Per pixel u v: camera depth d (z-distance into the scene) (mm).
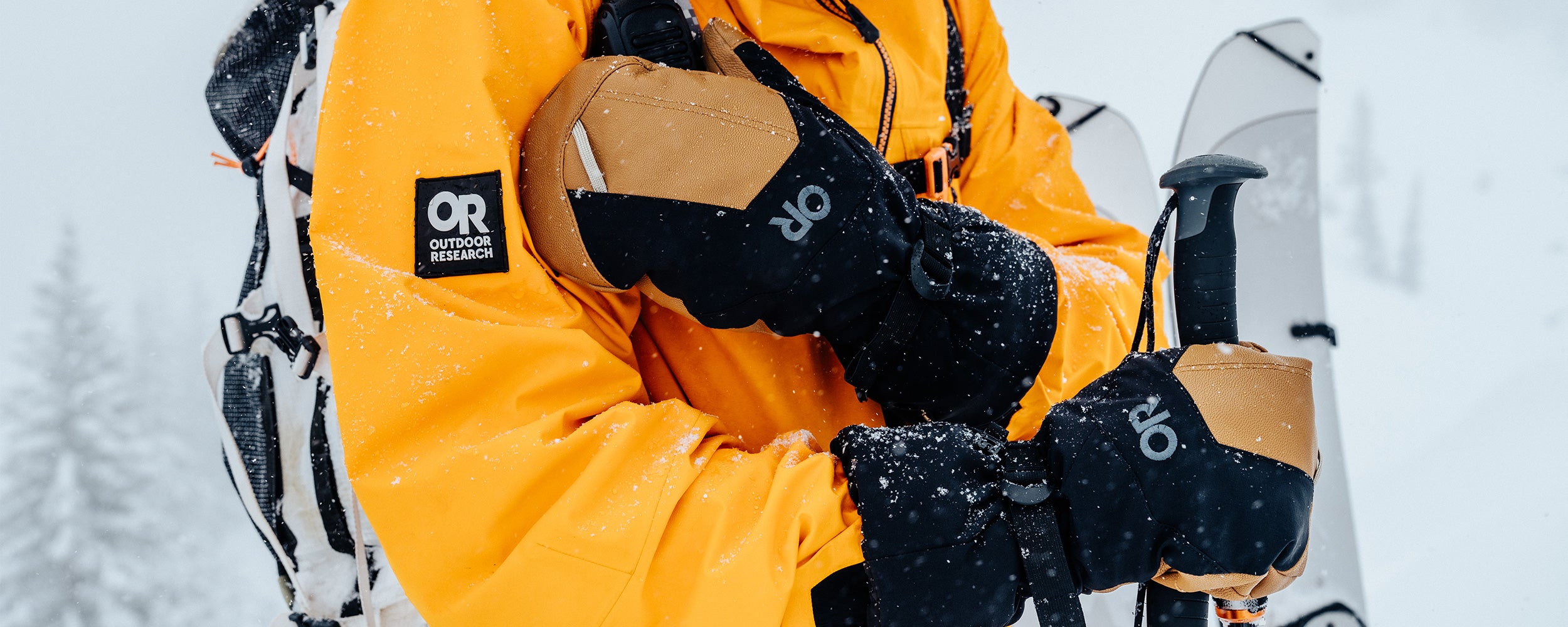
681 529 621
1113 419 630
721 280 637
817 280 642
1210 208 669
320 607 831
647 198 628
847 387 833
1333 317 7160
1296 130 1569
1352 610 1424
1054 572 611
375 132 657
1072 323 847
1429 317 7109
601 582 599
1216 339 678
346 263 638
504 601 607
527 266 644
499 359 627
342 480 810
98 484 11969
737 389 786
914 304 676
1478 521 2199
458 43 656
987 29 1105
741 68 711
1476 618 1784
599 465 615
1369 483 2648
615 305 717
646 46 722
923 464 637
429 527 616
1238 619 673
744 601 597
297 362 785
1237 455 615
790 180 634
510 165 653
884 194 678
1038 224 1076
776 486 640
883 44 865
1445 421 3760
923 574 613
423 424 626
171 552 11867
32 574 11203
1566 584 1887
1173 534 609
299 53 885
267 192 777
